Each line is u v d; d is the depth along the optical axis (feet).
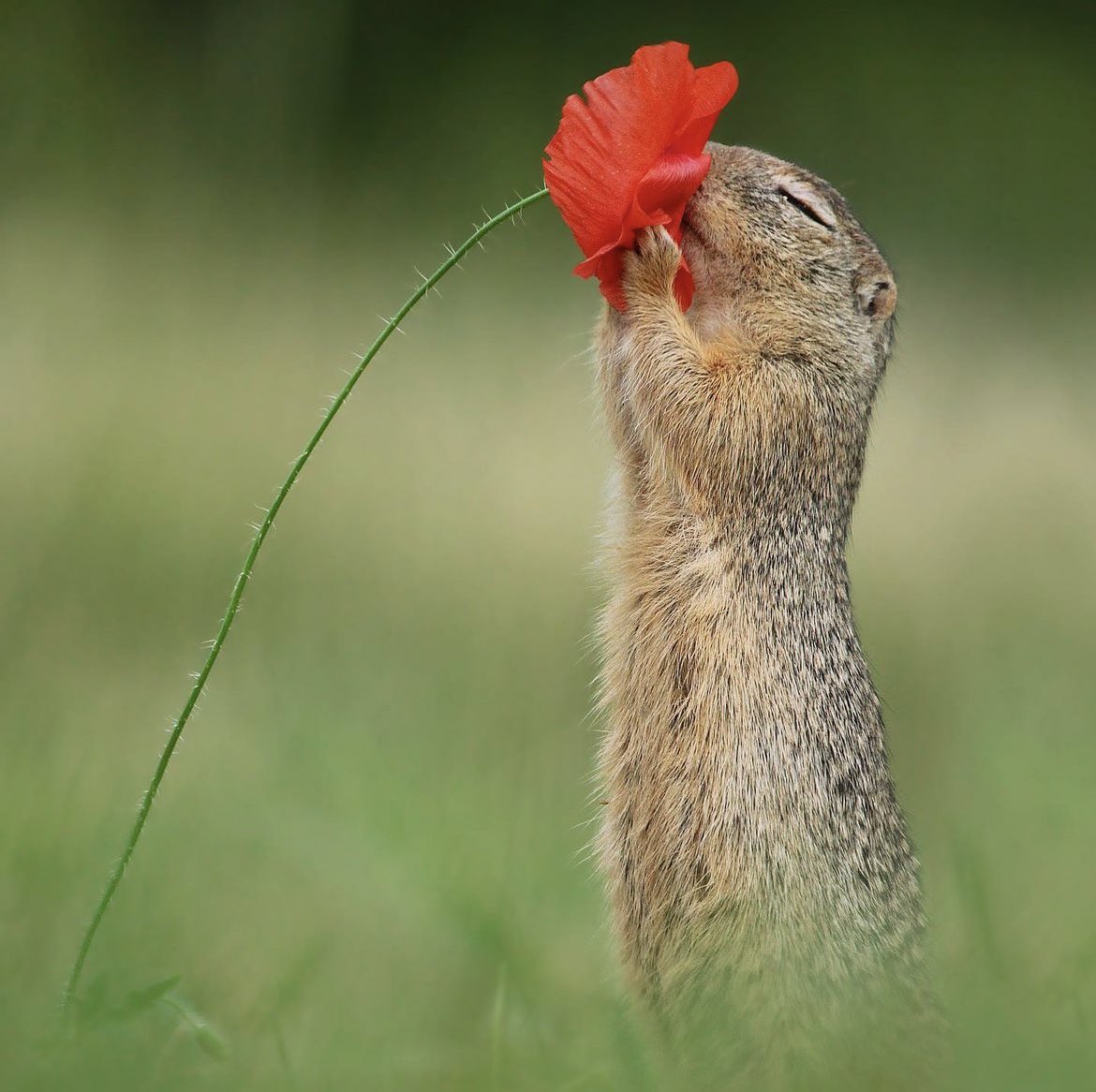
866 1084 24.54
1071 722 41.22
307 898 31.22
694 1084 25.12
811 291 28.86
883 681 47.65
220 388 53.88
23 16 66.49
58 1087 18.76
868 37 93.35
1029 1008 23.36
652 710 27.07
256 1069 22.43
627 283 27.58
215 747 37.06
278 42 71.26
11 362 53.11
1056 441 61.36
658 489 27.96
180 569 45.83
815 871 26.09
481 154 81.46
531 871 32.68
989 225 84.23
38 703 38.04
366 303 62.85
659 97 25.98
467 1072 23.79
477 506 51.01
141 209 65.26
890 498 57.26
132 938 27.53
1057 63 94.53
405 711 40.11
